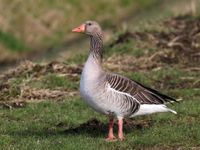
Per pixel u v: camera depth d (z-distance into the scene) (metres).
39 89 17.94
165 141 12.88
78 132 14.05
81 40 32.66
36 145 12.70
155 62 21.38
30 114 15.75
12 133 13.99
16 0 35.28
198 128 13.67
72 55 23.72
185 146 12.61
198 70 20.39
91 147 12.47
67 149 12.38
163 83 18.92
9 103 16.75
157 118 14.91
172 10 32.03
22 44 33.00
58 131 14.21
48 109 16.02
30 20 34.41
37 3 35.53
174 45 23.05
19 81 18.77
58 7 35.97
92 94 12.55
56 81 18.61
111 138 13.11
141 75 19.45
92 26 13.15
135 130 14.02
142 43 23.44
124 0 39.09
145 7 37.25
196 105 15.76
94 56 12.94
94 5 37.50
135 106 12.85
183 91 17.61
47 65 20.47
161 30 25.62
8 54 32.16
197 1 31.52
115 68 20.52
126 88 12.77
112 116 13.00
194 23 26.66
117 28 29.36
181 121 14.57
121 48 22.98
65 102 16.64
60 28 34.84
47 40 33.62
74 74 19.55
